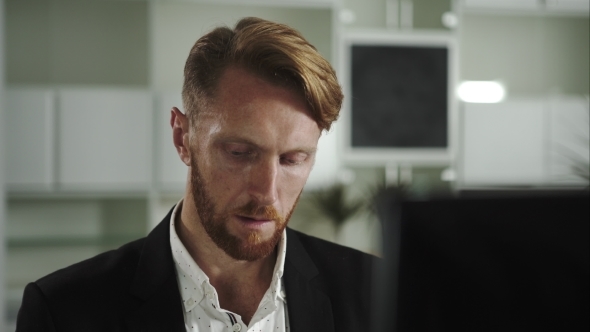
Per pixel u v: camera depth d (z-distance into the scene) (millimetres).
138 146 3508
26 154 3412
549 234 449
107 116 3477
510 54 4305
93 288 840
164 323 818
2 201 3242
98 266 873
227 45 723
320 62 719
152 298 832
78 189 3467
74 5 3801
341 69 3732
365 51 3766
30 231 3850
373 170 4102
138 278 848
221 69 710
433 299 435
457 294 437
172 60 3941
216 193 731
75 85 3820
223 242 745
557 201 451
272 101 696
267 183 709
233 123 697
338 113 754
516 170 3855
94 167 3465
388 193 447
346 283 952
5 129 3338
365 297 945
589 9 3924
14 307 3473
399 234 437
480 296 440
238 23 769
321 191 3613
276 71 691
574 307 445
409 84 3801
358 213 3684
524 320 441
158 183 3527
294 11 3855
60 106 3439
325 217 3691
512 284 441
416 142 3812
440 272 436
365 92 3766
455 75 3834
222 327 836
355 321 920
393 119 3791
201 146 738
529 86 4328
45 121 3420
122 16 3820
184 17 3939
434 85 3818
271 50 690
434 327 435
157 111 3523
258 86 696
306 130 718
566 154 3846
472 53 4277
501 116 3848
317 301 903
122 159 3490
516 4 3885
